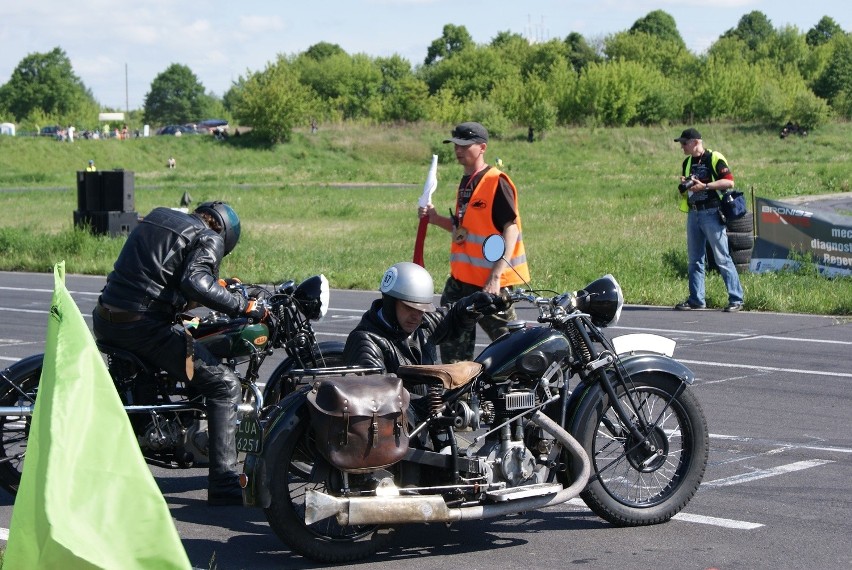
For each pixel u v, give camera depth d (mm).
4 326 12922
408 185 53281
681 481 5551
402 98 90000
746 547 5156
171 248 5648
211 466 5750
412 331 5363
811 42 161625
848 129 76188
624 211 30562
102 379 3014
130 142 80562
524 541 5305
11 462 6113
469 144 7086
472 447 5105
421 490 4875
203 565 5035
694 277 13586
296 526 4863
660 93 85062
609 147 74438
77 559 2732
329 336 11828
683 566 4895
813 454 6891
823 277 15531
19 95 147000
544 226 26719
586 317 5418
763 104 78062
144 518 2875
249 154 79250
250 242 22531
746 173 43125
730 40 130500
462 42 165250
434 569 4906
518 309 13656
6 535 5516
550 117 79688
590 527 5523
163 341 5613
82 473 2879
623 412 5391
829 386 8984
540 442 5270
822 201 30391
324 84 139875
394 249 21797
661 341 5590
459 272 7090
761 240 16141
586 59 137125
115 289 5656
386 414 4707
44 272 19641
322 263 19109
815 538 5281
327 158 78875
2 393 5926
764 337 11469
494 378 5137
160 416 5828
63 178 63875
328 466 4809
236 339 5977
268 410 5988
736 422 7746
